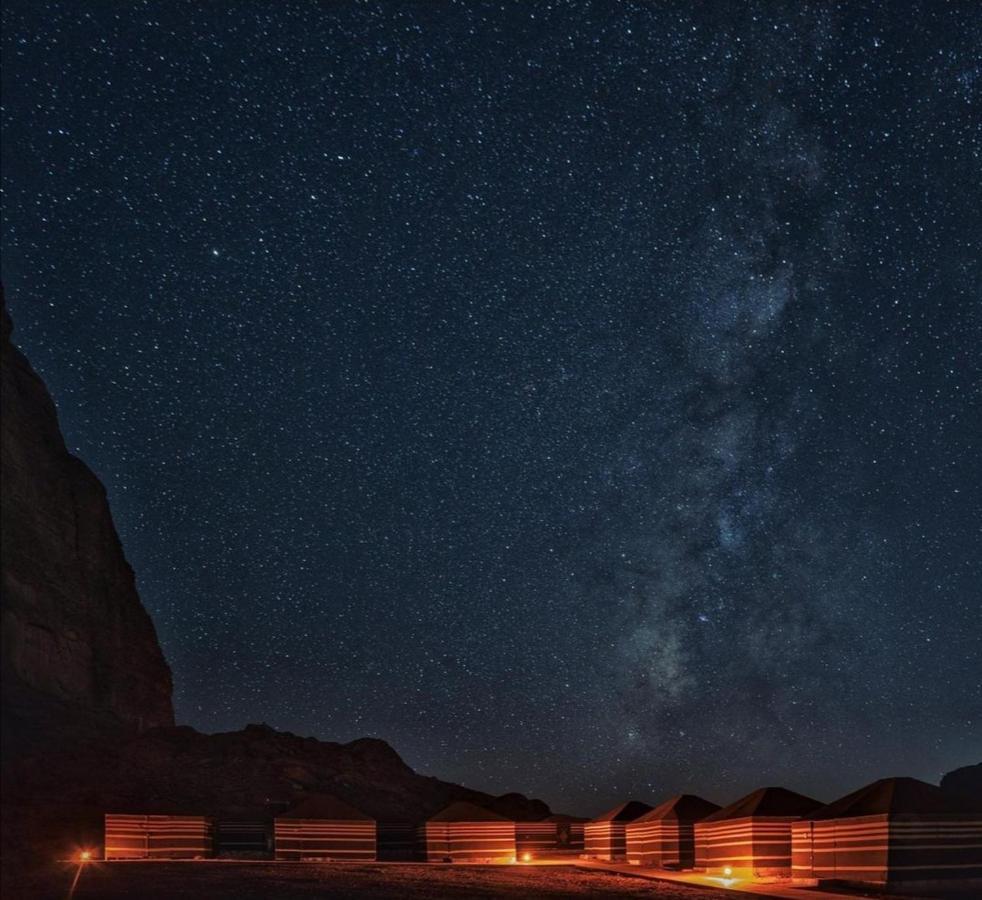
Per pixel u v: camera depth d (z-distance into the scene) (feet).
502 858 162.30
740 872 127.44
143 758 191.83
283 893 92.07
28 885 92.17
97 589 234.17
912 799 105.81
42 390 242.99
